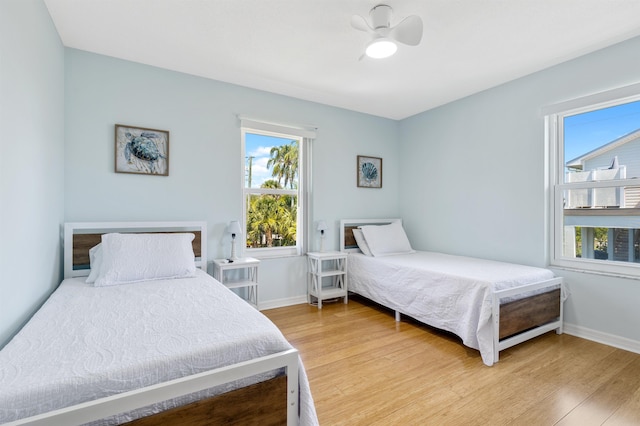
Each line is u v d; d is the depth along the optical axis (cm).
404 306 304
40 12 188
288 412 128
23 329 136
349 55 267
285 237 378
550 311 267
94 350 116
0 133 130
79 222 253
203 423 111
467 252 368
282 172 373
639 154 247
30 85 169
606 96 251
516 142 318
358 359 229
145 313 158
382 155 447
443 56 268
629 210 252
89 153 260
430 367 218
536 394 185
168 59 275
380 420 162
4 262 135
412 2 197
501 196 332
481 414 167
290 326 297
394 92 354
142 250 238
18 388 92
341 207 409
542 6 201
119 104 272
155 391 102
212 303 175
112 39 242
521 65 287
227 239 326
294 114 368
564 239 291
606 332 257
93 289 205
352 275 381
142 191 282
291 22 219
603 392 187
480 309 233
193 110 307
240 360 123
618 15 210
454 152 383
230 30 229
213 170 318
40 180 188
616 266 257
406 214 451
